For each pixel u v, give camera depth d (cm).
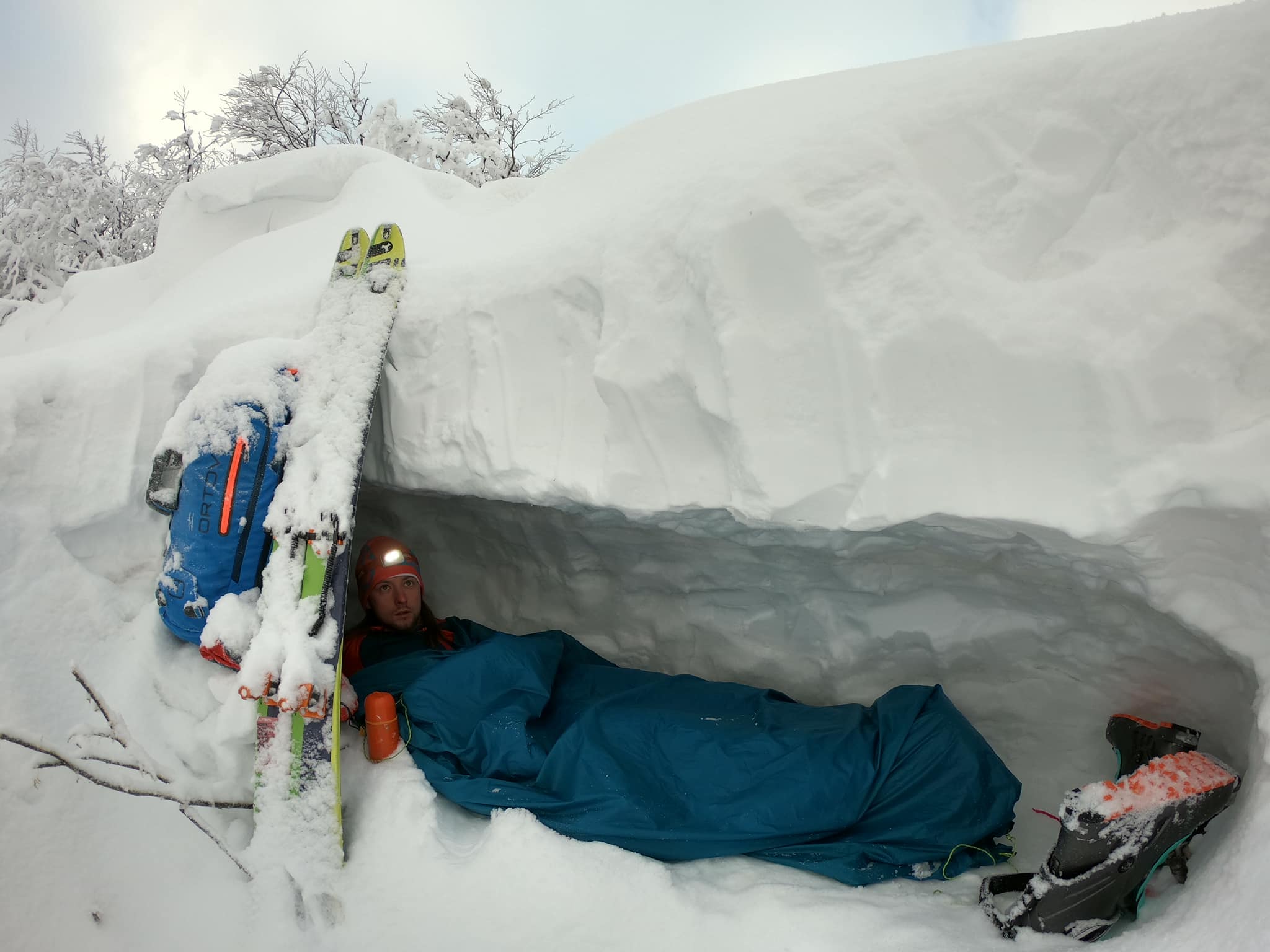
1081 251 138
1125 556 136
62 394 210
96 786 169
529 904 151
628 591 254
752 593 225
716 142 189
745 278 159
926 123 157
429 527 291
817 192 157
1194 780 127
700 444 167
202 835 167
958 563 180
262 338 214
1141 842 125
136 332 248
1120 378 127
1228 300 124
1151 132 136
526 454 194
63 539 200
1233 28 136
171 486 211
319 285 242
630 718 184
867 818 165
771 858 163
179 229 397
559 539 254
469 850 164
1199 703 164
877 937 137
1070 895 129
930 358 142
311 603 171
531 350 198
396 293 223
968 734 170
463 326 212
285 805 162
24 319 457
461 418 208
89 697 180
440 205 322
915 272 146
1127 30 149
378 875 160
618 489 176
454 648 243
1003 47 166
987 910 143
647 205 186
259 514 188
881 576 197
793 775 167
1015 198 144
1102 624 170
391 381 225
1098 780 181
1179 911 121
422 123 1003
